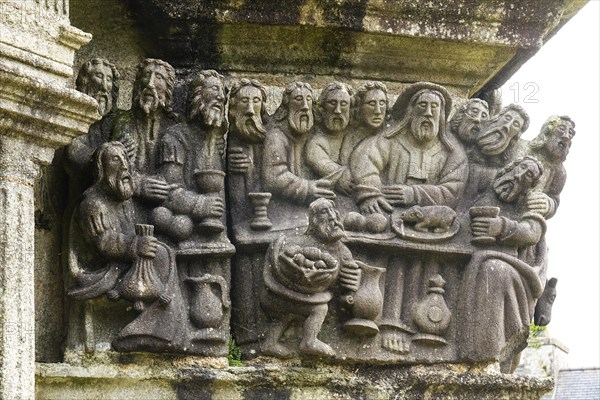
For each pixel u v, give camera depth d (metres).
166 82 5.81
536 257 6.09
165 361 5.64
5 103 5.12
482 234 5.98
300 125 5.93
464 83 6.45
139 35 6.16
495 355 5.93
